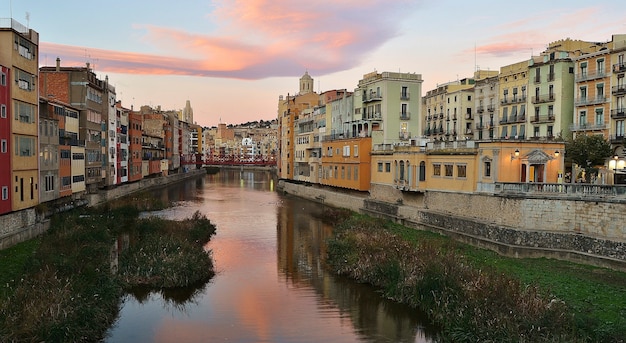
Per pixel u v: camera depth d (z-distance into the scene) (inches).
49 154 1796.3
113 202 2440.9
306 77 5506.9
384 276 1190.9
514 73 2933.1
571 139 2309.3
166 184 4534.9
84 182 2315.5
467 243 1533.0
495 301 873.5
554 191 1396.4
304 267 1397.6
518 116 2874.0
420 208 1899.6
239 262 1457.9
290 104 4057.6
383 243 1362.0
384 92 2721.5
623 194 1261.1
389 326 968.3
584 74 2431.1
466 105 3523.6
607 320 839.7
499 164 1576.0
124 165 3326.8
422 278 1069.1
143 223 1761.8
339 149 2819.9
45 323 788.0
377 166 2351.1
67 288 919.0
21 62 1514.5
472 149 1653.5
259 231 1974.7
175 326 962.7
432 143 1894.7
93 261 1159.0
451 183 1761.8
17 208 1483.8
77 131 2235.5
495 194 1517.0
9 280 1033.5
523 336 767.1
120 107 3432.6
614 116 2242.9
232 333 932.6
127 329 943.7
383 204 2134.6
